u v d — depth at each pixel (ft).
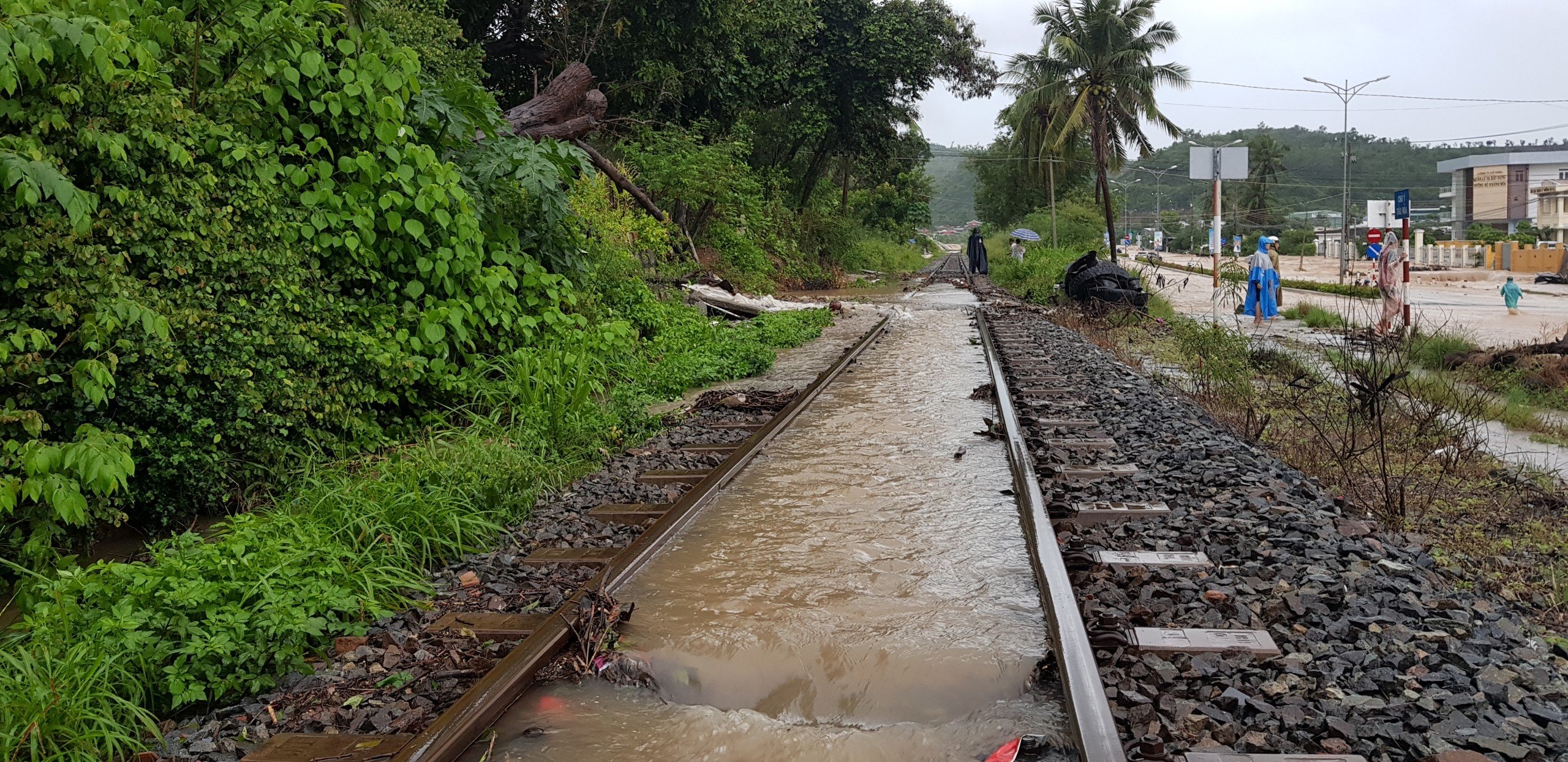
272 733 11.59
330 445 23.08
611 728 11.60
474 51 61.87
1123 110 121.29
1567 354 36.86
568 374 27.78
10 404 17.04
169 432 19.76
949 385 37.52
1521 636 12.95
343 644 13.73
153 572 14.17
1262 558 16.06
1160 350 48.55
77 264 18.11
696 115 98.27
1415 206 440.86
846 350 46.47
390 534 17.10
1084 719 10.36
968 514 19.74
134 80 19.79
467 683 12.61
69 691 11.25
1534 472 22.67
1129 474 22.27
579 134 52.29
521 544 18.56
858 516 19.76
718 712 11.92
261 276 21.79
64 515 15.70
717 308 60.70
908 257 208.64
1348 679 11.62
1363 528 17.47
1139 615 13.71
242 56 24.27
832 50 115.96
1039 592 15.12
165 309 19.48
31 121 17.78
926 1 124.67
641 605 15.24
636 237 56.70
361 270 25.43
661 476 23.08
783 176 117.39
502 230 31.22
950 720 11.89
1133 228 494.18
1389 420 28.50
